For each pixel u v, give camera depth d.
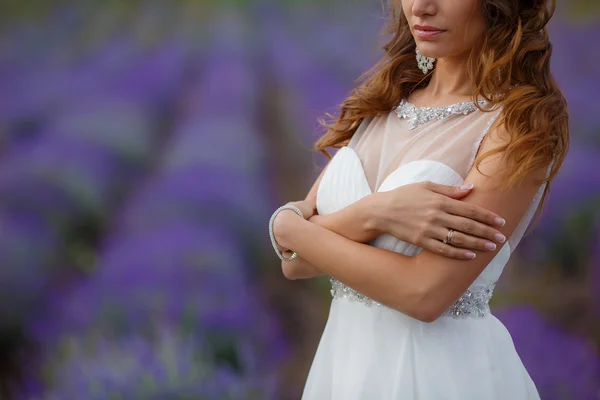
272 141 10.31
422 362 2.20
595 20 10.71
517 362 2.36
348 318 2.34
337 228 2.27
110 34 14.09
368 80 2.66
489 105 2.25
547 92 2.21
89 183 7.93
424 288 2.09
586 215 7.09
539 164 2.11
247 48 13.50
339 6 13.80
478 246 2.09
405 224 2.13
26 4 14.16
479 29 2.27
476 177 2.15
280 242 2.31
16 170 7.76
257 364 5.30
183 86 12.10
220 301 5.54
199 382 4.51
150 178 8.88
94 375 4.50
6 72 12.47
